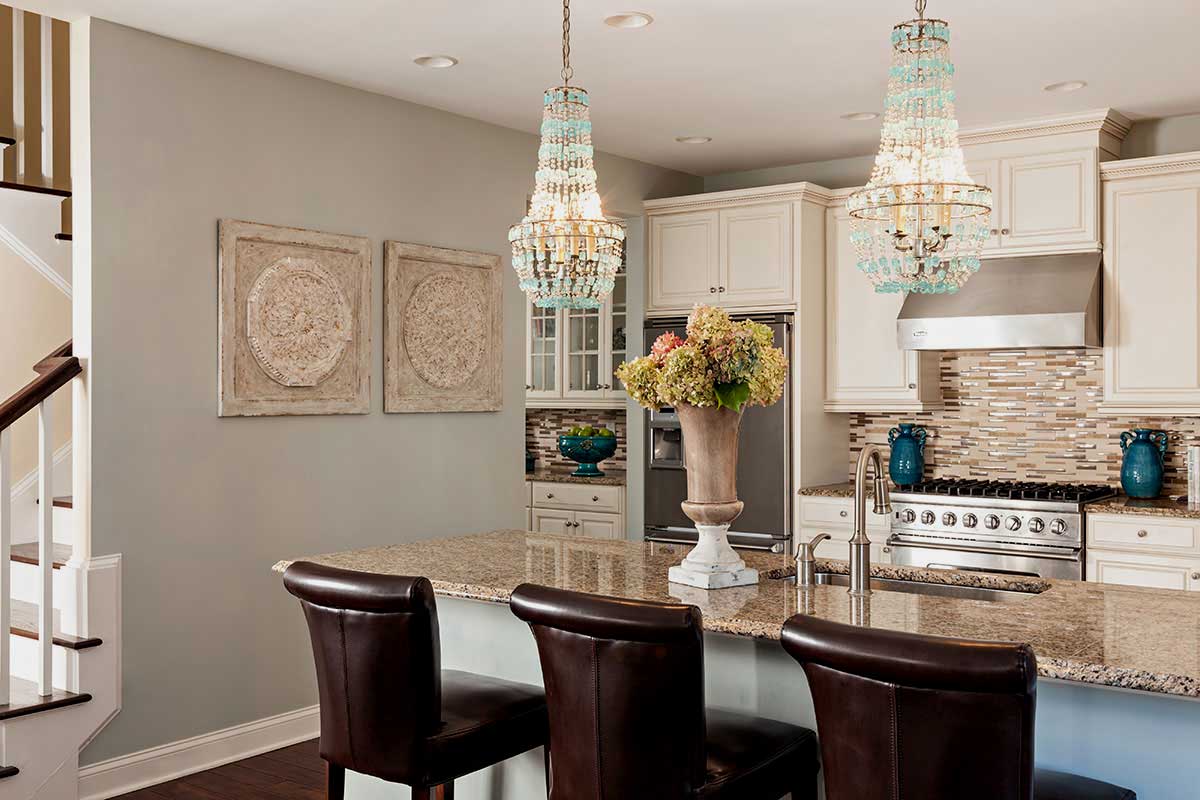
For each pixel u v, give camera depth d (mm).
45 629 3703
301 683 4547
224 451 4258
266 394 4371
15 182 4867
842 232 5902
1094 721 2309
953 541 5219
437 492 5113
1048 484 5504
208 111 4203
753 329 2824
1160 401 4973
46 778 3691
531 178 5605
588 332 6941
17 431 4594
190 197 4141
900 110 2646
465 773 2627
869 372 5805
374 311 4812
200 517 4176
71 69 3924
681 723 2191
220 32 4016
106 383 3883
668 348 2881
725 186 6691
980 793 1822
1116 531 4824
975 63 4387
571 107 3129
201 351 4176
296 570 2689
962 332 5242
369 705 2582
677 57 4328
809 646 1971
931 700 1842
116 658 3889
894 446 5801
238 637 4305
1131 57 4312
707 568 2895
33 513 4645
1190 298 4887
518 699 2797
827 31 4020
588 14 3828
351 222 4719
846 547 5547
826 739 2004
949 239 2660
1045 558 4965
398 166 4922
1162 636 2268
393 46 4184
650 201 6246
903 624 2395
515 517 5516
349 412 4680
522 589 2383
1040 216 5234
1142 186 5008
